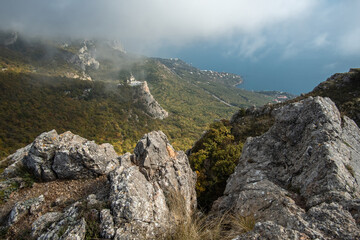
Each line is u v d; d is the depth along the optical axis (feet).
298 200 17.76
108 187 23.09
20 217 21.62
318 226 12.23
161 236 17.66
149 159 28.63
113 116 305.53
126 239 16.25
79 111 277.23
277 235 11.59
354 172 17.83
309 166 19.85
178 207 22.85
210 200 35.76
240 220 18.06
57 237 16.60
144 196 21.13
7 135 182.80
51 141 29.78
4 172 28.68
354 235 10.85
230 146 54.44
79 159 27.68
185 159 35.04
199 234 17.49
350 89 97.81
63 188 26.27
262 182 22.27
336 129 22.38
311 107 25.90
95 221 17.60
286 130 27.17
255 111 104.01
